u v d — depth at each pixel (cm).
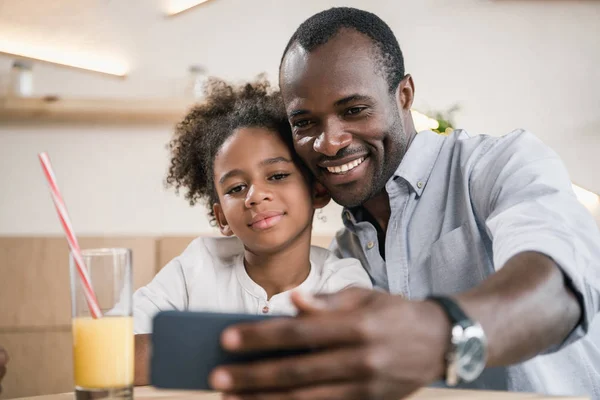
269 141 114
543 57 285
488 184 98
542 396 64
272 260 115
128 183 273
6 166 269
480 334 49
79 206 271
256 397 45
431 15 288
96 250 67
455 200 108
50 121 269
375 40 101
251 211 111
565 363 101
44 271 204
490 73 285
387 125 101
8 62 271
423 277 108
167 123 271
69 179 271
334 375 43
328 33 98
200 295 118
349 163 101
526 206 79
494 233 79
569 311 63
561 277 64
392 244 110
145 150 273
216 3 287
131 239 203
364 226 114
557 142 283
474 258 103
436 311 48
